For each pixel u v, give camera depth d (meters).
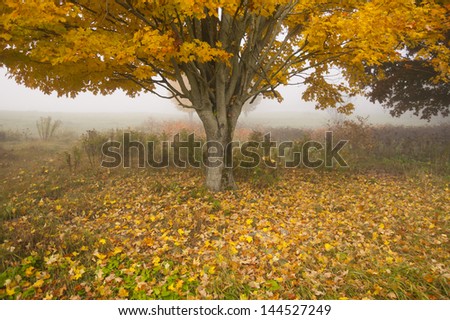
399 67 10.81
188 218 5.15
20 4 3.90
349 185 7.34
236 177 7.52
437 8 5.86
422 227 4.84
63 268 3.60
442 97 11.93
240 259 3.92
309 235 4.61
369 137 11.33
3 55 4.89
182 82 6.04
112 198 6.36
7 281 3.22
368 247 4.15
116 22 5.52
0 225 4.64
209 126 6.41
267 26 6.57
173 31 5.11
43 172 8.73
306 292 3.23
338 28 5.14
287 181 7.61
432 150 10.22
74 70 5.21
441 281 3.18
